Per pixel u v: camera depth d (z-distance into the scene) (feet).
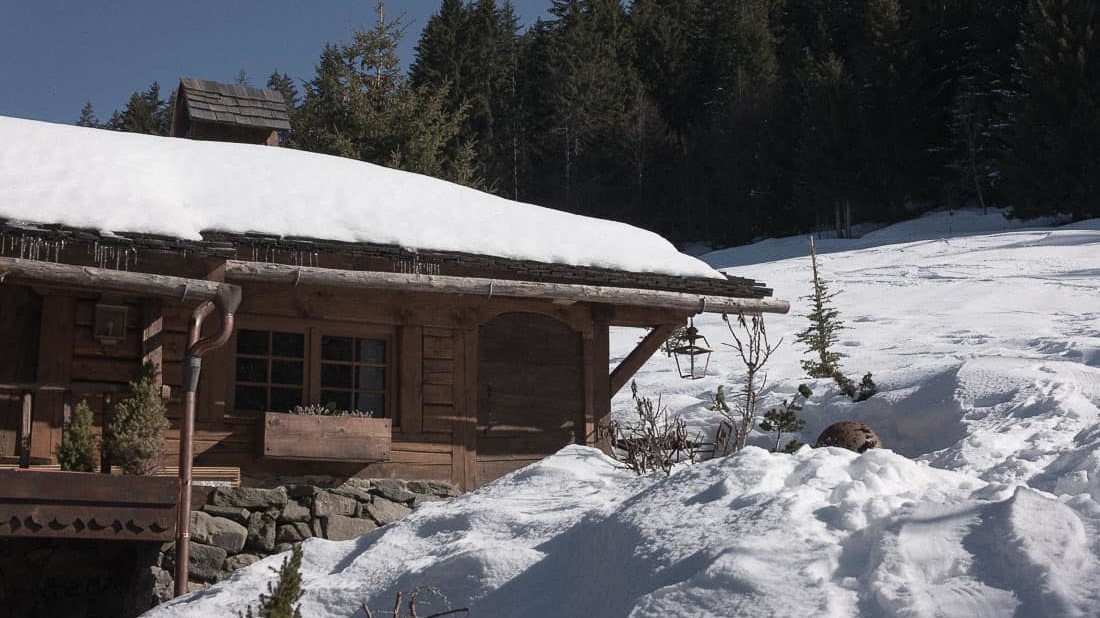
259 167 41.09
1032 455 31.30
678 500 20.45
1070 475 23.63
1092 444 25.32
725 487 20.07
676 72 236.84
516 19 244.83
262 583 25.39
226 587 25.81
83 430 30.99
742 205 207.31
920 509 16.75
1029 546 14.90
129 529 29.86
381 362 39.14
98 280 30.94
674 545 18.34
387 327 39.29
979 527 15.80
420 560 23.72
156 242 32.24
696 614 15.60
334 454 35.58
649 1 254.47
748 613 15.15
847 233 180.45
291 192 39.34
